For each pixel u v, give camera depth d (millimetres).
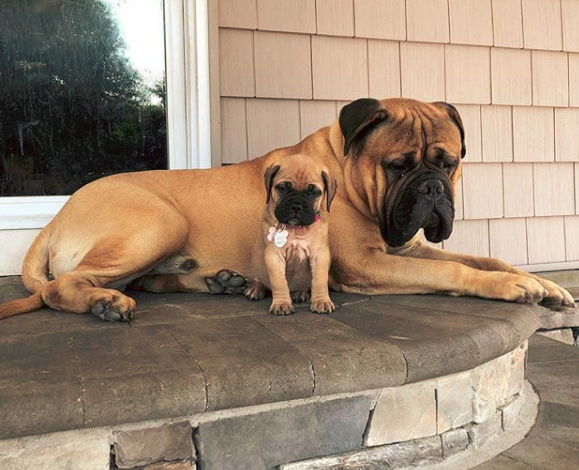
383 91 1797
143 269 1180
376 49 1783
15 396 682
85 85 1631
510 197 1936
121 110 1662
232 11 1652
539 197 1968
